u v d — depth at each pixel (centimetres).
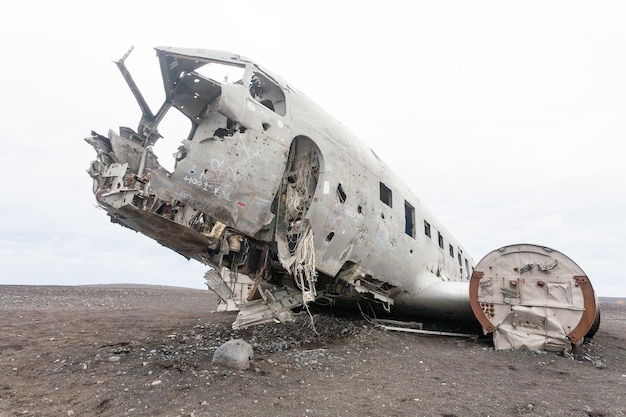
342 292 705
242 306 611
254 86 655
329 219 600
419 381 429
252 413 306
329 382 409
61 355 483
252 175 521
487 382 438
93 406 315
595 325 750
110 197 470
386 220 730
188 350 521
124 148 512
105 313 1025
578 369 522
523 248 667
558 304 619
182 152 495
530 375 482
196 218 542
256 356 501
